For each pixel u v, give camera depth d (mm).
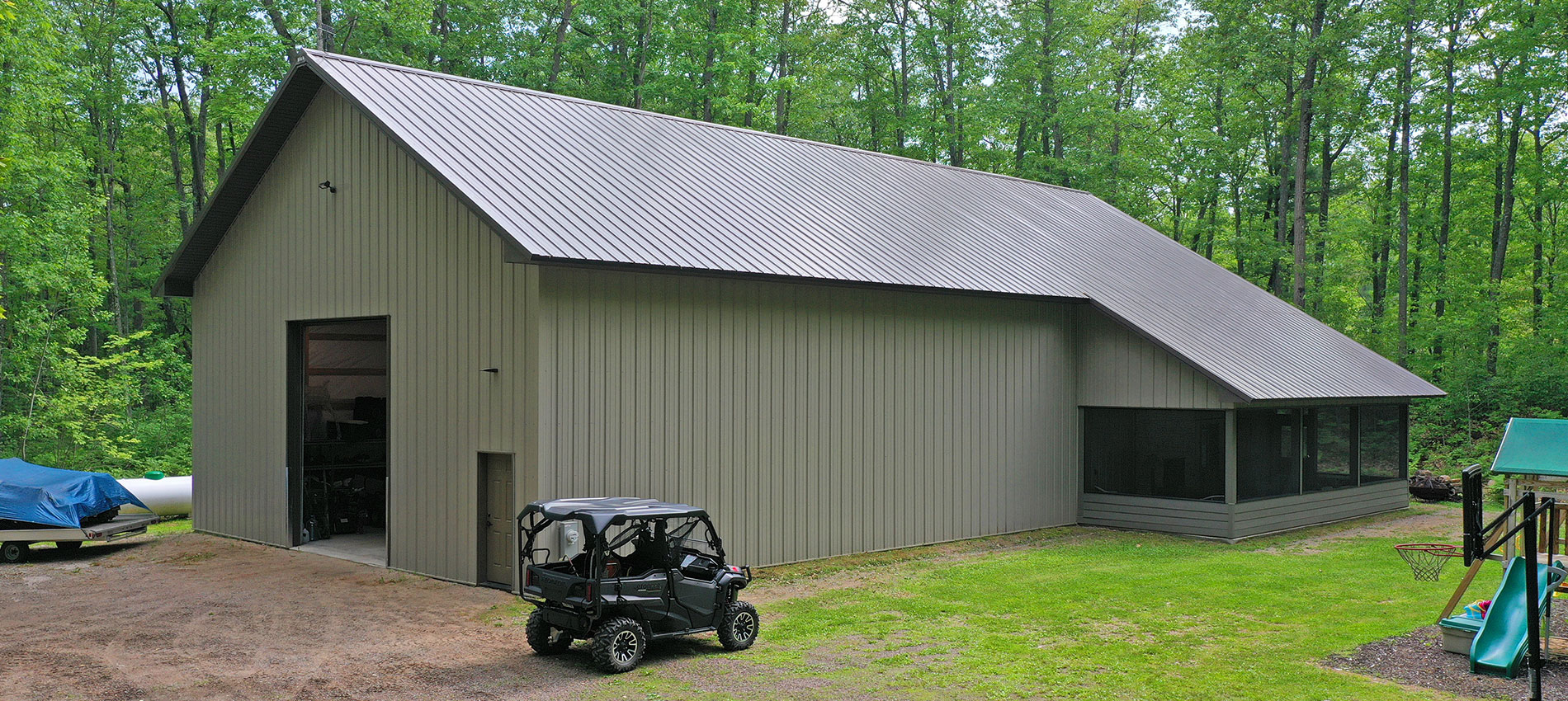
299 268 19172
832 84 49094
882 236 20281
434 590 15469
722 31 40594
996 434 21141
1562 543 12625
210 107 35344
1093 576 16469
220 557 18469
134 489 23359
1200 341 21875
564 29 39750
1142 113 46562
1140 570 17109
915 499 19672
